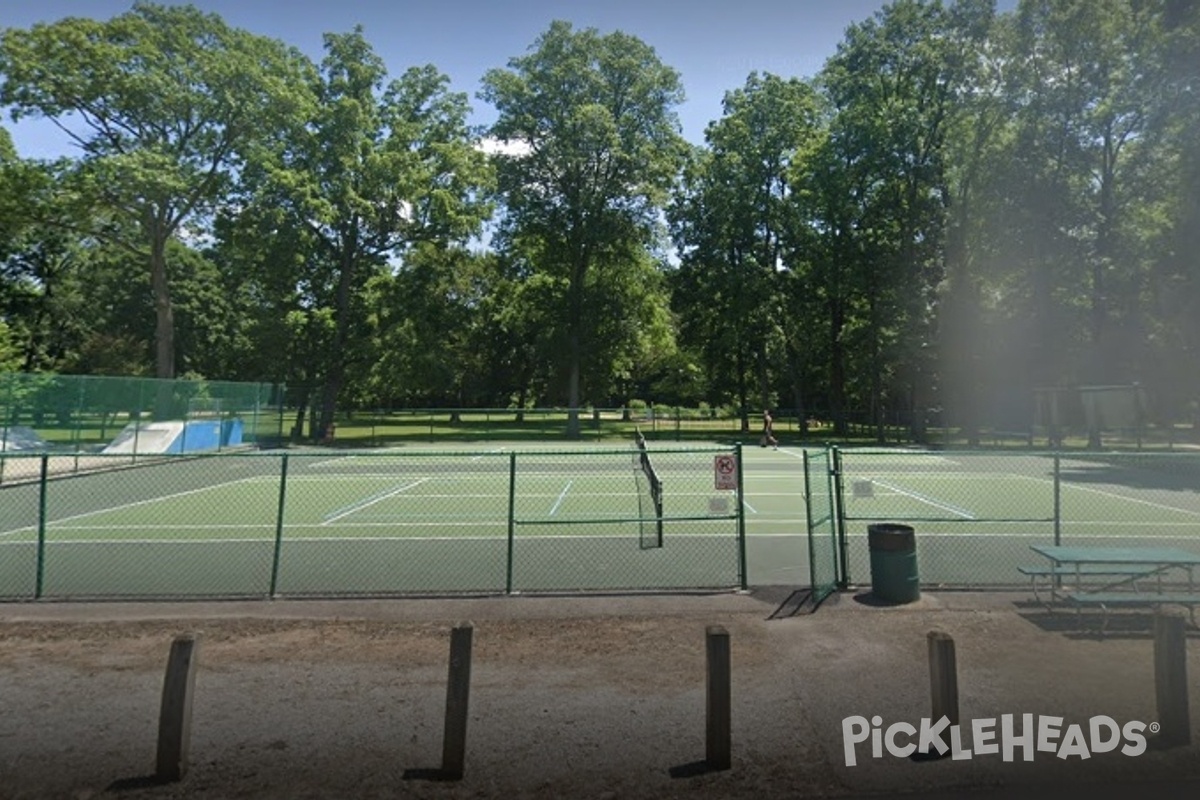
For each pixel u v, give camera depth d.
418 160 43.12
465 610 8.80
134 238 43.06
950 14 39.22
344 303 42.19
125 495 20.27
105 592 9.70
